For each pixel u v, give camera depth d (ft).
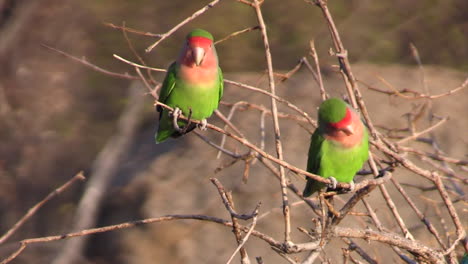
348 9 69.92
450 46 67.62
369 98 50.49
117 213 50.62
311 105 49.73
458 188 33.68
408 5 69.41
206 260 46.01
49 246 53.62
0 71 67.10
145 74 67.56
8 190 59.26
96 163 57.52
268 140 47.88
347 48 66.80
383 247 39.78
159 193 49.16
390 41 67.51
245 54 68.23
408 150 31.83
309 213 44.29
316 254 23.39
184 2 72.64
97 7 71.72
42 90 67.00
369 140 26.55
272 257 44.29
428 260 23.11
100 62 69.41
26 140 63.72
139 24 71.46
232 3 71.72
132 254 47.98
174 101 28.81
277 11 70.08
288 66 65.82
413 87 51.93
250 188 46.32
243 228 24.21
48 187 60.03
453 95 51.29
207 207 47.42
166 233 47.42
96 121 66.13
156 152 54.24
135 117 61.93
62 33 70.08
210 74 28.32
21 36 69.10
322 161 26.18
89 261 50.83
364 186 21.76
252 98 51.65
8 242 55.11
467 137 47.78
